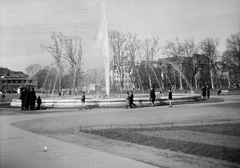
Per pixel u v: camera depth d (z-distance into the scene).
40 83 103.75
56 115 22.98
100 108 29.23
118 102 30.48
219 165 7.22
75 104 30.91
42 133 13.70
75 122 17.81
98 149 9.81
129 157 8.54
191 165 7.38
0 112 27.19
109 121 17.69
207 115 19.42
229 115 19.12
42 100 32.06
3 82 142.25
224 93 65.56
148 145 10.03
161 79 100.38
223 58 89.00
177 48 87.69
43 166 7.68
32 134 13.38
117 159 8.33
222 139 10.23
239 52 78.88
